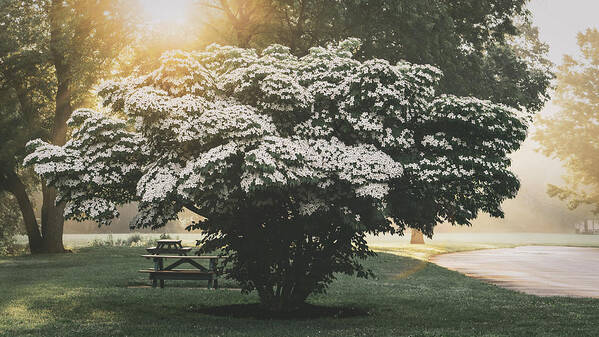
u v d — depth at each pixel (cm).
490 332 957
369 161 997
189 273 1512
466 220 1169
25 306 1193
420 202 1132
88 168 1051
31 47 2806
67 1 2578
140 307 1212
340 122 1081
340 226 1119
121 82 1088
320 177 980
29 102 3039
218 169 922
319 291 1209
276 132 1034
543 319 1127
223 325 1023
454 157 1044
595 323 1071
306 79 1095
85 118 1140
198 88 1028
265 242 1119
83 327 980
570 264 2941
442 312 1220
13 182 2988
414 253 3553
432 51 2408
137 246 3503
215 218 1097
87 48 2538
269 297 1210
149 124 1010
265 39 2731
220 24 2866
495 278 2145
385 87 1025
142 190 991
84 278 1720
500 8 2889
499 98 2864
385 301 1377
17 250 3588
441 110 1067
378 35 2523
